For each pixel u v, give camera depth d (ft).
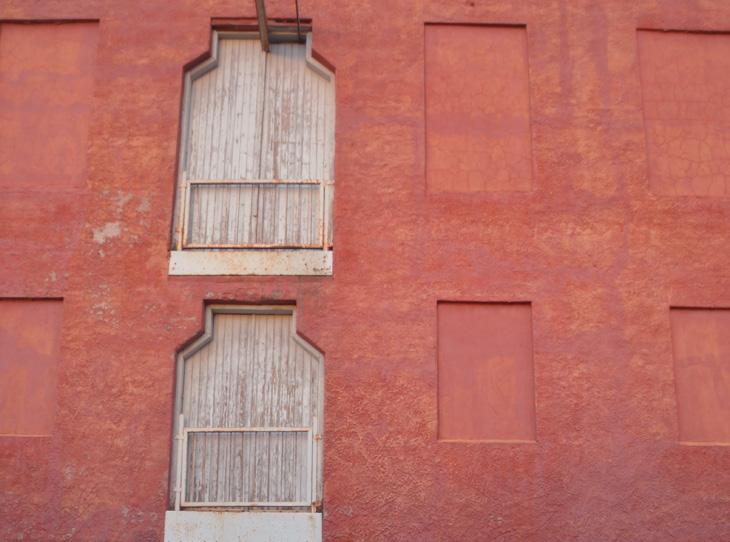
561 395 33.40
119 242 34.50
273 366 34.27
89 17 37.06
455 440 33.04
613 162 35.70
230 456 33.40
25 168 35.65
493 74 36.91
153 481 32.37
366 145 35.63
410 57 36.63
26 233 34.65
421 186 35.22
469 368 33.86
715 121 36.68
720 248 34.99
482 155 35.99
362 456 32.63
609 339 33.94
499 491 32.48
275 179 35.91
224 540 31.86
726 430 33.50
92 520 32.04
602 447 32.94
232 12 37.06
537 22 37.24
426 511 32.22
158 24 36.94
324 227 35.24
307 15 36.99
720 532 32.27
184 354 34.01
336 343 33.60
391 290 34.14
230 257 34.35
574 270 34.55
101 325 33.71
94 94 36.14
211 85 37.22
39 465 32.50
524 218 35.01
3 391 33.47
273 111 36.96
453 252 34.60
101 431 32.78
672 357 33.94
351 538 31.94
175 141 35.63
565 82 36.55
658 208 35.27
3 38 37.24
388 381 33.32
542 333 33.96
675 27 37.32
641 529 32.22
